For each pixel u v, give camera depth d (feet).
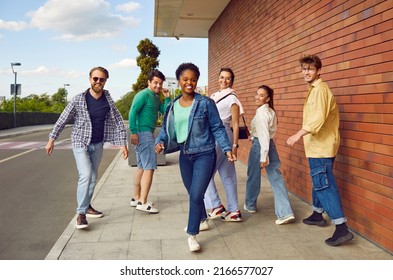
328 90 12.87
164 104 18.24
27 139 61.21
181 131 12.41
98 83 14.57
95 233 14.25
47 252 13.07
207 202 16.03
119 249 12.70
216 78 44.14
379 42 12.31
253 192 16.71
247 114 30.01
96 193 20.92
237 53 33.35
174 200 19.27
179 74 12.25
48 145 14.70
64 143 54.08
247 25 29.76
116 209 17.57
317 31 16.92
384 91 12.07
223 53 39.86
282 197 15.08
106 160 37.09
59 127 14.70
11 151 43.34
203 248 12.75
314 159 13.08
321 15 16.49
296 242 13.21
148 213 16.85
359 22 13.48
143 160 16.62
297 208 17.43
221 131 12.45
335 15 15.25
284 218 14.96
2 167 31.55
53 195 21.45
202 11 40.27
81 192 14.53
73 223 15.40
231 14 35.78
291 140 12.46
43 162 34.45
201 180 12.16
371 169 12.82
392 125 11.69
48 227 15.79
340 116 14.79
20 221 16.61
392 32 11.66
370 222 12.99
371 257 11.82
